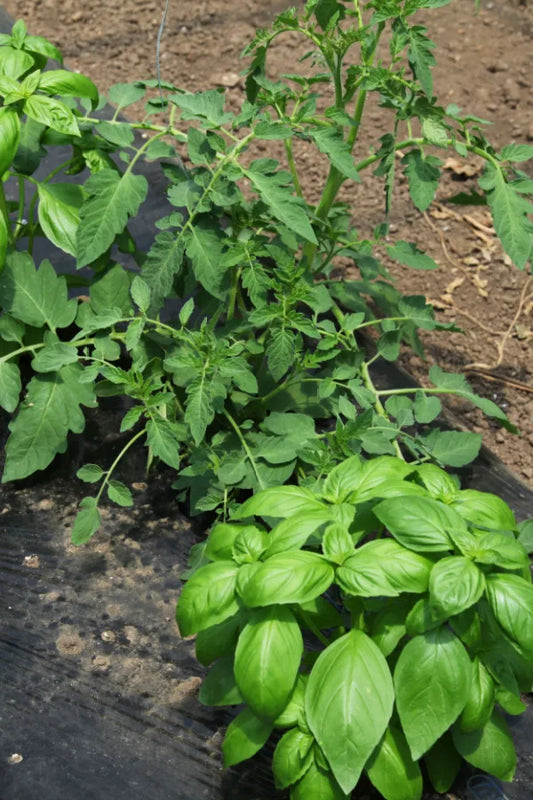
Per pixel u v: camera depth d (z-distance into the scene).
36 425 1.15
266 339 1.21
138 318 1.12
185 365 1.10
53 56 1.22
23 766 1.04
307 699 0.96
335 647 0.96
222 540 1.02
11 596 1.14
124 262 1.38
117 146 1.22
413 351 1.38
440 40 1.88
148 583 1.16
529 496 1.24
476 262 1.47
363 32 1.13
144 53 1.86
